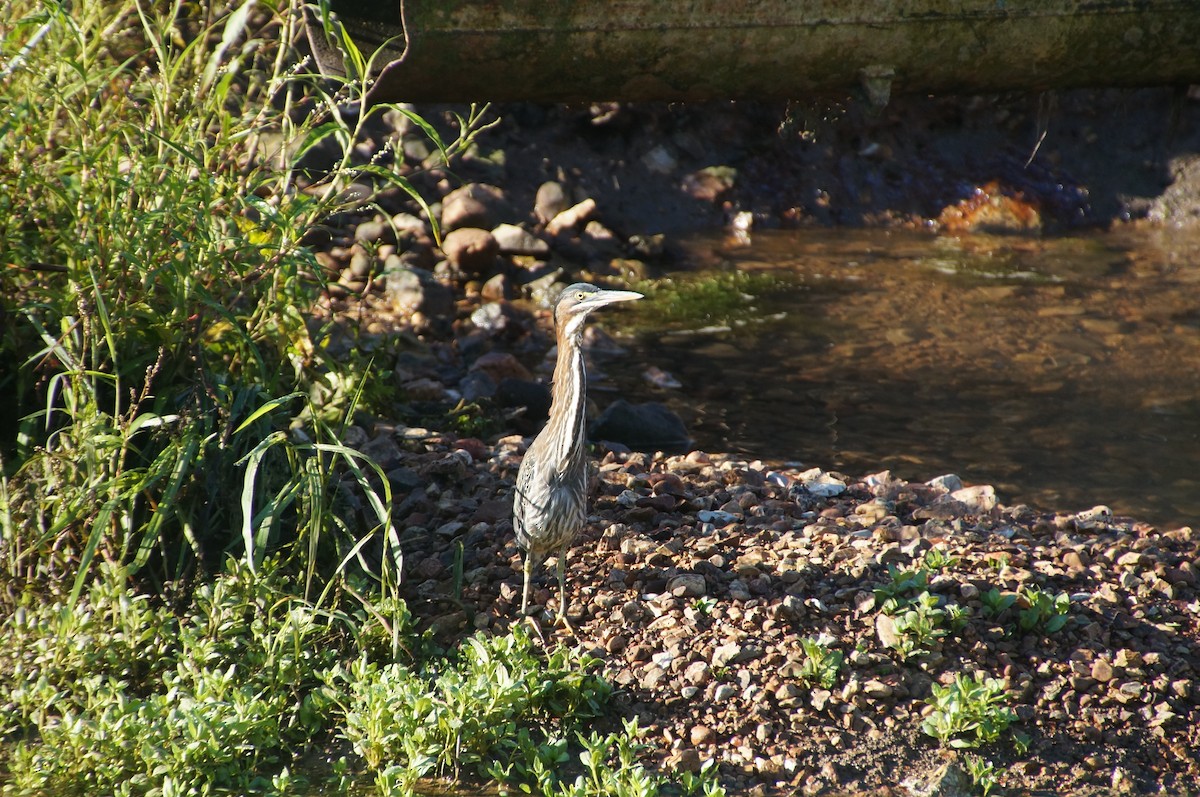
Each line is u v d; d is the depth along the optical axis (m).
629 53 11.49
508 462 13.02
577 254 22.02
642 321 19.75
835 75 12.09
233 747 8.36
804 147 26.27
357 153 22.36
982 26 11.82
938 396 16.80
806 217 25.31
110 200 10.50
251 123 11.61
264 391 11.16
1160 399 16.64
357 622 9.91
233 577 9.61
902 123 26.70
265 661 9.14
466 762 8.58
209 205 10.09
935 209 25.69
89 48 10.81
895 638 9.37
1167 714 9.00
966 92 12.82
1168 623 9.90
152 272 9.87
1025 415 16.12
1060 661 9.44
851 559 10.59
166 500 9.42
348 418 10.28
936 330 19.41
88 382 10.05
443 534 11.37
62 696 8.91
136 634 9.26
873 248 23.91
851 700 9.04
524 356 18.11
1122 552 11.02
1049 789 8.52
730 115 26.44
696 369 17.80
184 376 10.98
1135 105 26.95
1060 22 11.91
